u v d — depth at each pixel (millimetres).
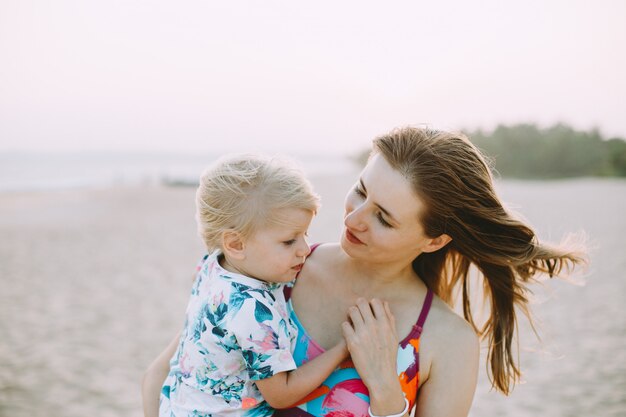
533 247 2010
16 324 7855
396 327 1823
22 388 5914
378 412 1672
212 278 1923
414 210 1738
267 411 1868
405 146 1761
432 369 1794
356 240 1806
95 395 5773
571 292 9148
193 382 1855
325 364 1758
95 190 26500
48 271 10812
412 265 2152
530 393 5688
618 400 5516
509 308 2191
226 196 1855
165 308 8602
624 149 41562
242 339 1757
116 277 10383
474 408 5402
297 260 1874
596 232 14078
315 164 65125
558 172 40312
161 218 17703
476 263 2121
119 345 7113
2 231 15078
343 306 1903
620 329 7434
